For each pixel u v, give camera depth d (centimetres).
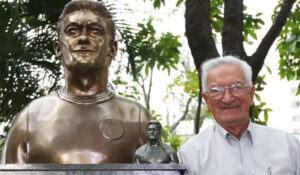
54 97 284
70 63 267
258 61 381
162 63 556
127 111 283
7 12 372
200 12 392
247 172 235
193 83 636
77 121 269
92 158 260
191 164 244
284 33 553
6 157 269
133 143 274
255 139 243
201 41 388
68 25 270
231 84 238
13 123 277
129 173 222
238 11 392
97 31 272
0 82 389
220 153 241
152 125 235
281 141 241
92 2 279
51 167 220
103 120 271
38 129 268
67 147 262
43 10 422
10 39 368
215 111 244
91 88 280
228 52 382
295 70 565
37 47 421
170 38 565
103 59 273
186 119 1039
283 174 232
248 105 243
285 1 387
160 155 231
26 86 397
